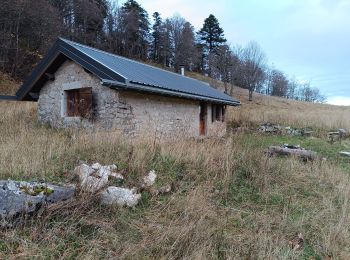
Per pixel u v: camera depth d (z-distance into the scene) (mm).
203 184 5824
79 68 10461
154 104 11016
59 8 36250
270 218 4824
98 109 9844
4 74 22438
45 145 6672
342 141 15164
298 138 16047
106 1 51406
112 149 6492
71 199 4246
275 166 7219
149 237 3852
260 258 3582
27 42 26609
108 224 4031
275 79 73688
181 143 7391
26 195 3871
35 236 3488
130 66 12156
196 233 3934
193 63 61188
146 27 60656
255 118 21156
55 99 11352
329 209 5219
